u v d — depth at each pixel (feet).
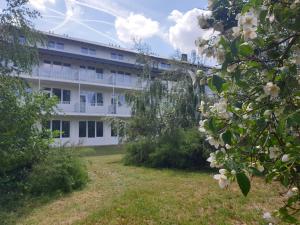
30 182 25.16
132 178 31.17
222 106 6.00
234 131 5.96
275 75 5.59
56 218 18.63
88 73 80.74
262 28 5.52
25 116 26.16
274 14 5.29
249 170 5.35
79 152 30.14
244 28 5.25
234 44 5.35
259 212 18.57
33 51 35.76
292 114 5.13
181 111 39.96
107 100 86.12
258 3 5.27
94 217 18.22
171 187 25.75
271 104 5.75
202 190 24.29
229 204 20.30
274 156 6.13
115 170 37.32
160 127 41.88
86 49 90.22
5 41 33.32
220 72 5.97
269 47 5.62
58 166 25.81
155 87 42.37
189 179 29.55
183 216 18.17
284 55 5.61
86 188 26.63
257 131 5.94
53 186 25.05
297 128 5.95
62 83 78.07
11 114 25.26
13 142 25.16
